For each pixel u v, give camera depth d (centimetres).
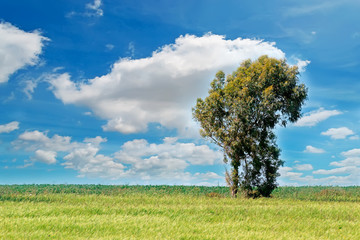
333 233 953
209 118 2662
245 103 2500
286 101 2523
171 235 884
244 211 1325
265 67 2544
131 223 1042
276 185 2572
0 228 934
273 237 888
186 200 1867
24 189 2506
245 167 2600
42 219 1069
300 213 1298
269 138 2630
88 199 1816
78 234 890
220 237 868
